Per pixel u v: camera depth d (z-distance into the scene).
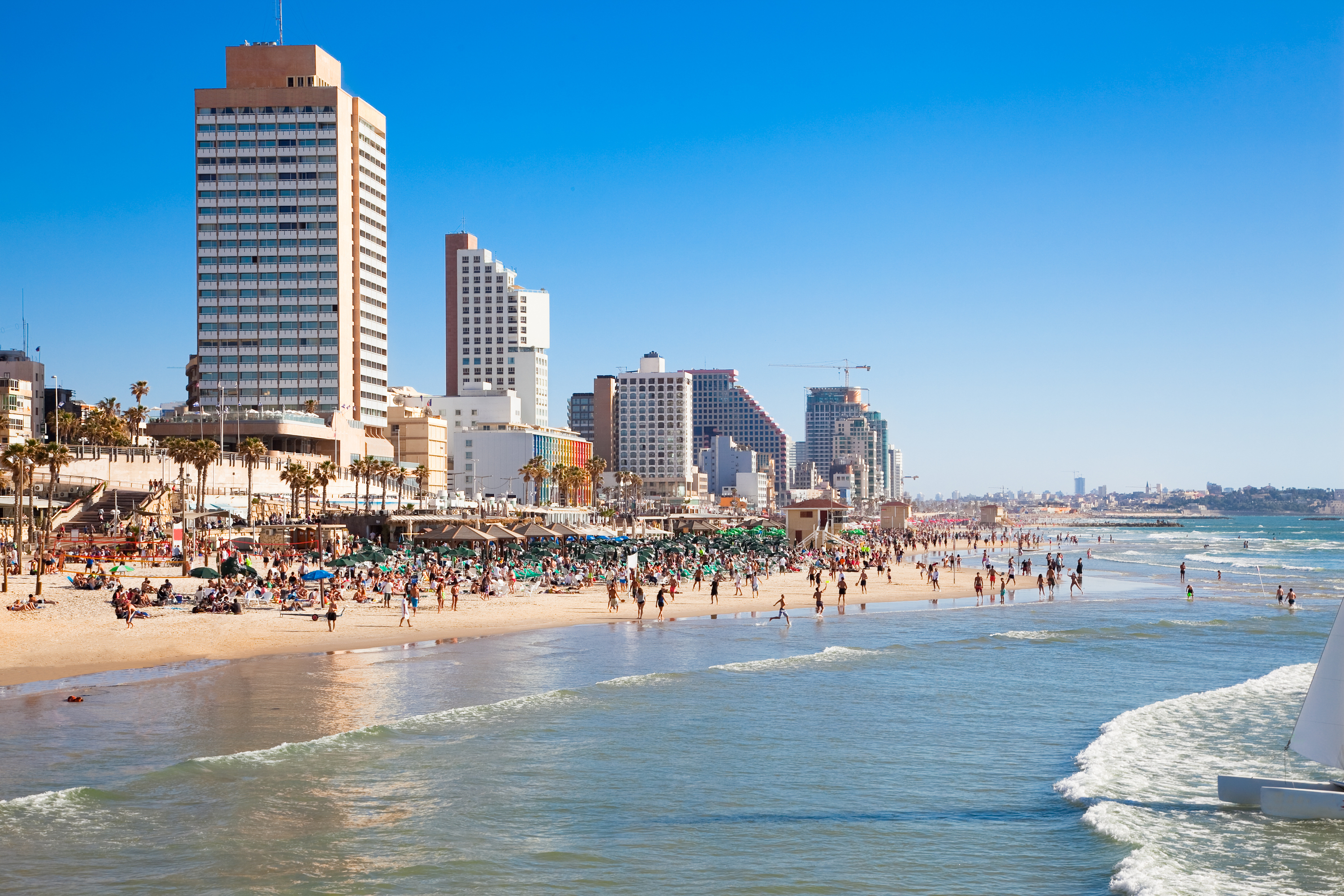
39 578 61.66
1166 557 181.38
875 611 78.06
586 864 23.22
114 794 27.27
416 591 65.94
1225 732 36.41
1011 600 89.81
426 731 34.78
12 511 103.56
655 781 29.59
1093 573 134.00
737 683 44.72
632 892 21.73
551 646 54.44
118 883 21.66
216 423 167.38
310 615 62.28
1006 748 34.03
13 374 187.88
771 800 28.06
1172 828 26.08
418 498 174.75
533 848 24.16
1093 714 39.44
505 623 63.06
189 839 24.22
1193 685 45.72
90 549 89.94
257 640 52.34
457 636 57.00
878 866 23.39
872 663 50.84
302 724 35.00
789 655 53.03
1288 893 22.00
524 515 148.50
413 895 21.34
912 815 26.97
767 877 22.66
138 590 64.12
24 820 25.25
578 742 33.88
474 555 98.00
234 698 38.81
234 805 26.66
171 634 52.66
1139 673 48.78
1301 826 26.38
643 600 66.69
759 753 32.94
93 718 35.12
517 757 31.91
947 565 140.00
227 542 89.81
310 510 135.12
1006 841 25.08
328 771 29.75
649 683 44.38
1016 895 21.86
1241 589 104.19
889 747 33.84
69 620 55.06
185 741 32.53
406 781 29.08
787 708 39.59
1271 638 62.19
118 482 121.50
